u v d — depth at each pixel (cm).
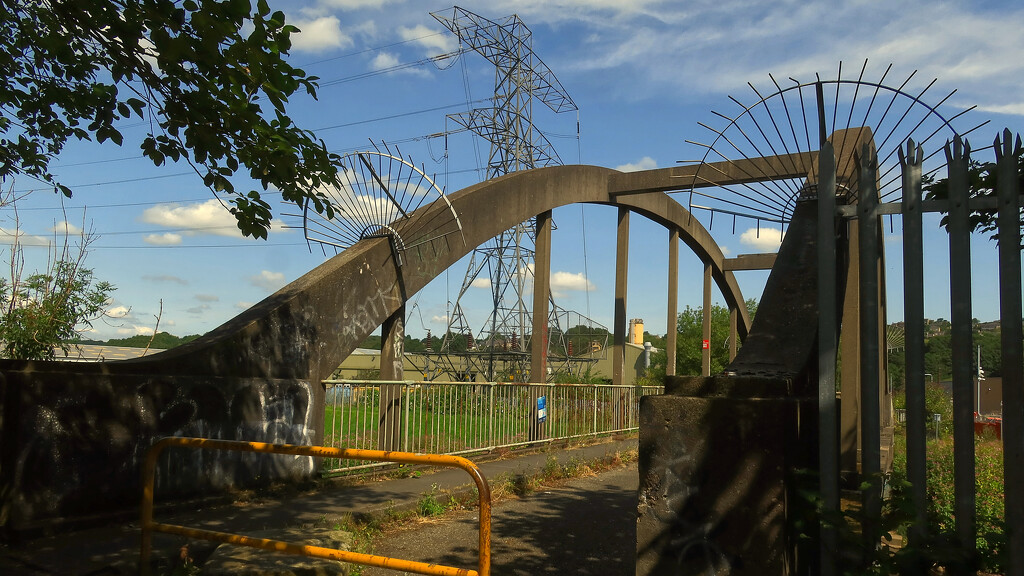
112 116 659
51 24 609
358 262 1130
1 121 690
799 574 398
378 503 826
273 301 970
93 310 914
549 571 602
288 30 565
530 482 1040
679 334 4903
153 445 455
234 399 861
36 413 641
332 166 625
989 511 720
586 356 4038
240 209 635
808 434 422
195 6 541
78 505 674
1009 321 356
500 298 3875
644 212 2277
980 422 2303
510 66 3969
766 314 470
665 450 399
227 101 572
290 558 468
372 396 1048
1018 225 360
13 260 870
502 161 3878
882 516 379
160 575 544
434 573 362
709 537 383
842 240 546
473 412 1245
